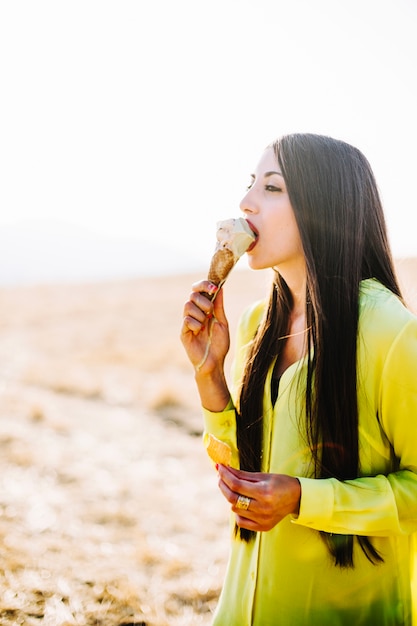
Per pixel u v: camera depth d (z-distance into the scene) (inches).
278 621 64.4
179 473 239.3
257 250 66.6
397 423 58.4
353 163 65.3
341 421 59.6
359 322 60.2
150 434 299.6
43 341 702.5
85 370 499.8
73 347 653.9
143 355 584.7
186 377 472.7
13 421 295.9
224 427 71.3
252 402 69.8
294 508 56.9
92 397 390.9
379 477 59.2
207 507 202.2
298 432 63.9
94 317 977.5
